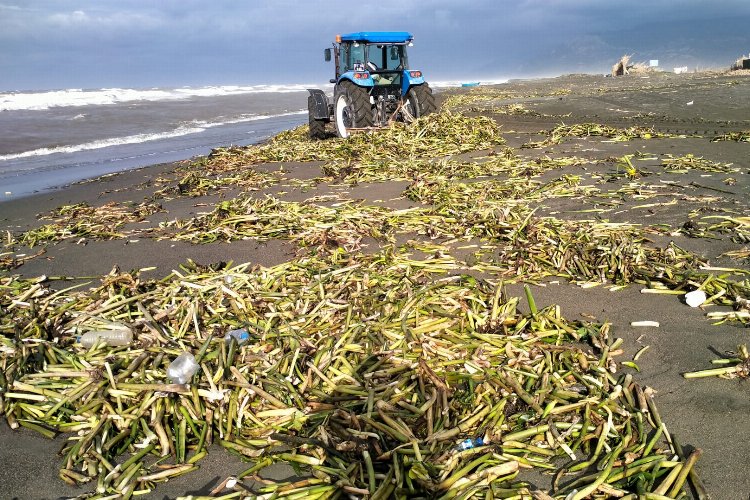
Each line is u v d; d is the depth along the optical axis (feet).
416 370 9.87
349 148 36.55
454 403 9.06
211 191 27.66
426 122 41.34
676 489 7.32
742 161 27.02
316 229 18.86
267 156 36.47
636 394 9.40
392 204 22.65
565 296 13.43
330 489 7.54
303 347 10.84
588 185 23.62
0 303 14.20
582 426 8.54
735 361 10.12
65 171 38.91
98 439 8.88
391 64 47.67
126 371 10.11
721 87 63.21
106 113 83.61
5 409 9.82
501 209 19.71
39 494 8.07
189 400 9.46
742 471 7.68
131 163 42.29
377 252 16.83
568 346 10.84
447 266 15.29
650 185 22.90
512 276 14.70
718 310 12.30
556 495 7.40
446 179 26.48
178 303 13.20
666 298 13.06
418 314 11.68
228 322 12.03
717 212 18.86
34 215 25.39
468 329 11.40
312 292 13.39
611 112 52.19
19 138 56.39
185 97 140.56
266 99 132.16
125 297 13.65
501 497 7.34
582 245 15.92
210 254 17.94
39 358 10.97
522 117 52.60
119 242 20.06
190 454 8.79
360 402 9.19
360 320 11.71
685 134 36.17
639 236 16.79
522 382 9.68
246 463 8.52
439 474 7.66
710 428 8.55
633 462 7.80
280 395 9.60
